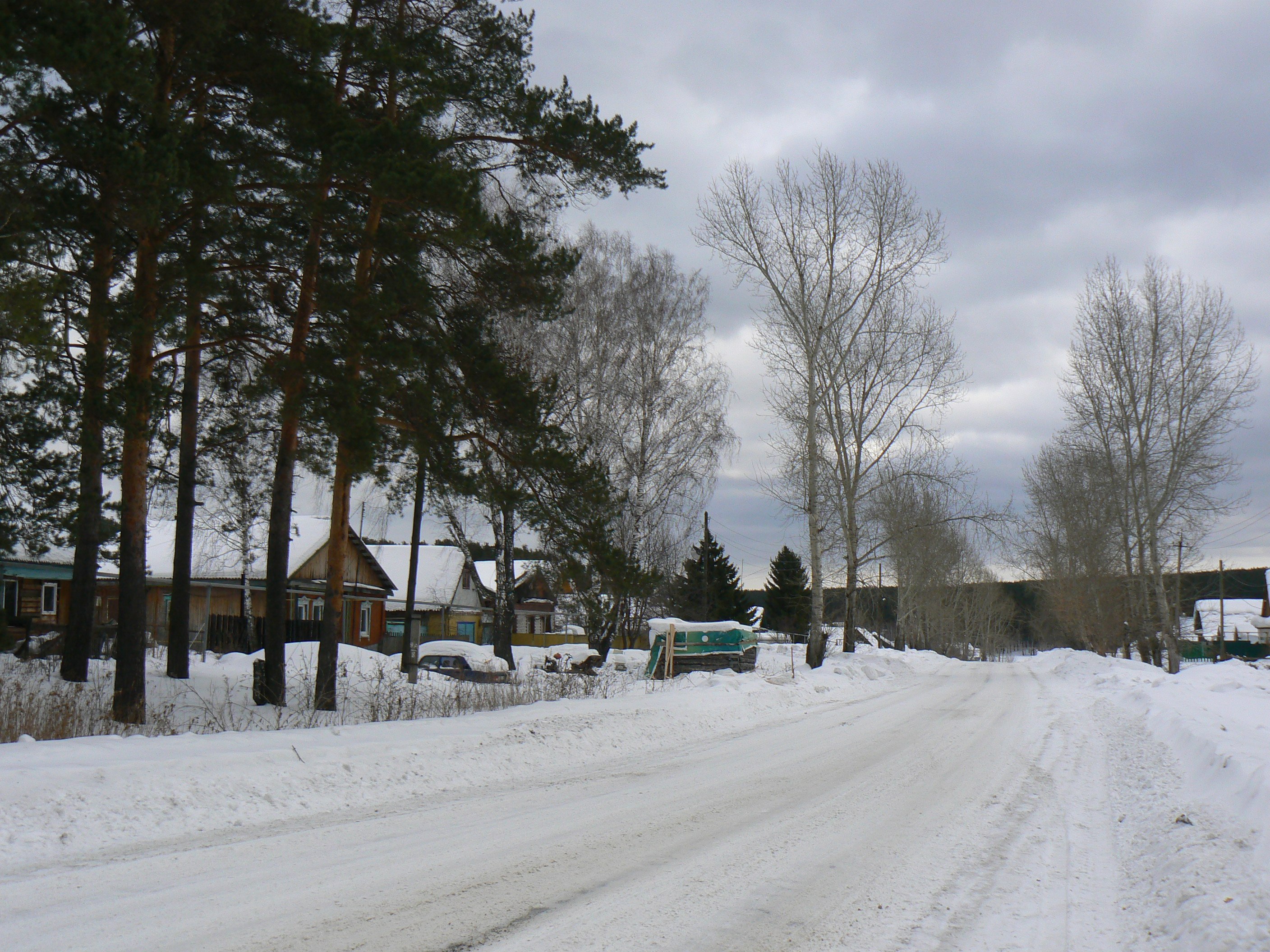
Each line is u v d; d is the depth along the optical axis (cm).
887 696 2406
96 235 1230
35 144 1209
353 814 814
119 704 1356
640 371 2983
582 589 1700
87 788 748
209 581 3984
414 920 517
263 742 1011
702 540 6184
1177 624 4375
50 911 511
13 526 1767
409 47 1570
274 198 1452
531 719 1365
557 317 1652
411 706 1642
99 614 3806
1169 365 3672
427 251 1606
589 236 2997
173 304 1333
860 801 930
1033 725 1684
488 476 1647
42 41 1002
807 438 3281
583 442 2783
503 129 1622
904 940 513
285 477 1686
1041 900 595
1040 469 5772
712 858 683
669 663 2927
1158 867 652
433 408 1509
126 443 1388
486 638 6156
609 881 613
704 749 1334
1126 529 3975
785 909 564
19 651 2242
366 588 4919
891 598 9931
